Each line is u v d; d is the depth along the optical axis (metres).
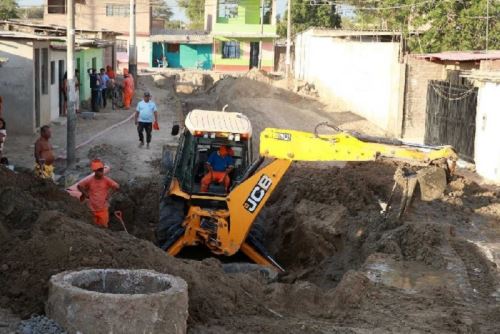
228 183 13.73
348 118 34.84
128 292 7.95
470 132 23.23
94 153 21.92
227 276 9.90
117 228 15.97
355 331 8.88
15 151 21.36
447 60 27.81
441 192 13.21
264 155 13.09
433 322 9.35
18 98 24.14
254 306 9.34
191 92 50.81
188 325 8.20
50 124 27.41
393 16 39.94
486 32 32.25
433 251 12.48
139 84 48.34
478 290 11.12
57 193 12.55
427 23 36.28
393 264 12.04
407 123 29.83
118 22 65.94
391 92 30.78
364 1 52.66
